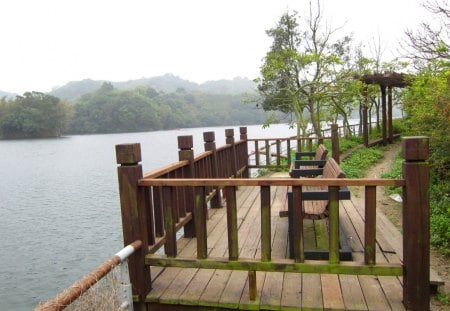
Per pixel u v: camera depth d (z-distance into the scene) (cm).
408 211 266
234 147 677
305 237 401
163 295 304
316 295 295
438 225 496
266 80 1691
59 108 11094
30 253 1252
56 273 1086
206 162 517
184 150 434
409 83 1230
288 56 1655
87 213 1773
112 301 250
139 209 306
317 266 282
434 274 338
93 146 7200
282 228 449
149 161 3750
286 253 370
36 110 10638
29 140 10069
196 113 12569
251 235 426
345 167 1020
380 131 1941
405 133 1206
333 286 309
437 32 830
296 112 1644
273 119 1881
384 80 1455
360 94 1541
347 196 324
